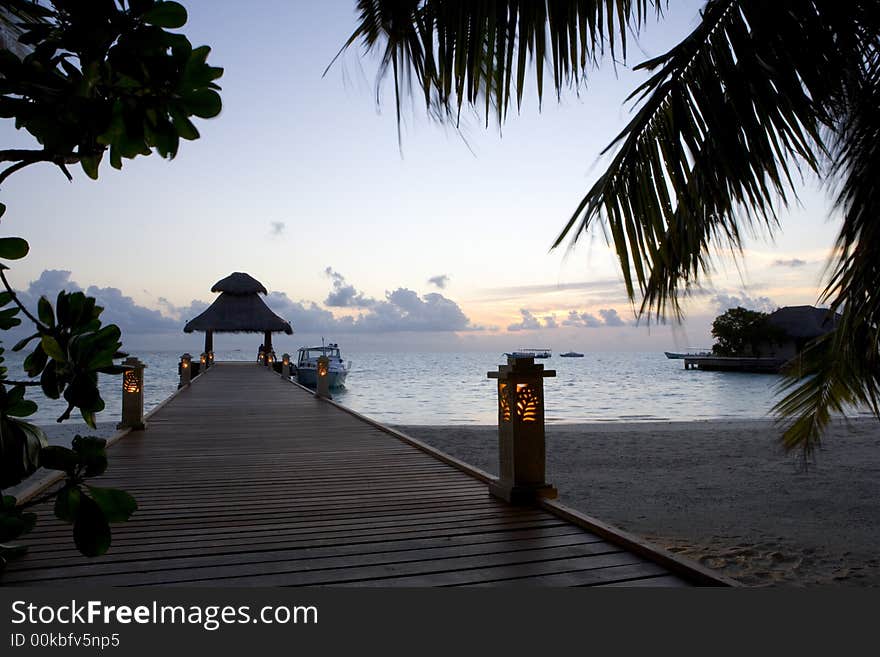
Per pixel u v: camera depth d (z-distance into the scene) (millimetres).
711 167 2541
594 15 2416
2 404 1158
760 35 2467
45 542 3186
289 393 13453
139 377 7859
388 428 7844
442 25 2207
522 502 4117
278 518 3771
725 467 9289
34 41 904
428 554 3082
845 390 3482
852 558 5004
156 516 3809
